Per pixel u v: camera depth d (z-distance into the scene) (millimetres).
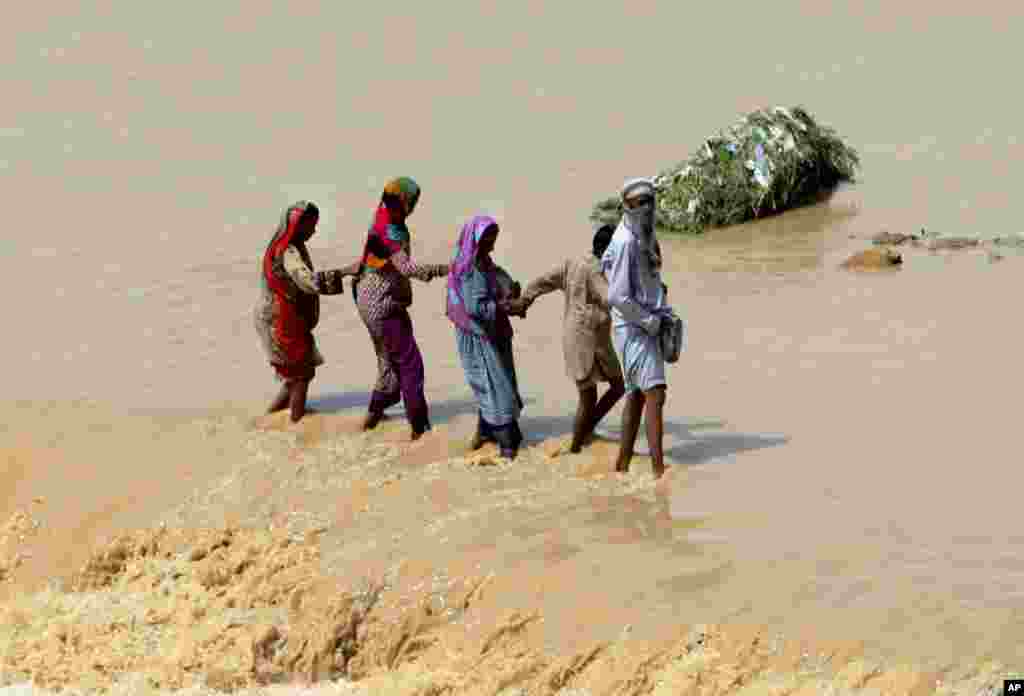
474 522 25891
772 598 21234
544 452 29938
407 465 29875
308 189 64125
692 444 29500
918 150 66000
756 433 29906
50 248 53844
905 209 55000
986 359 34438
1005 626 19578
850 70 89812
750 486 26594
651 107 82625
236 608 24859
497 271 30250
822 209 56969
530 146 72625
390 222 30812
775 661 19516
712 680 19375
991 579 21359
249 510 28250
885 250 46531
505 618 22016
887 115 75000
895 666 18750
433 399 34281
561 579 22750
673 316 27719
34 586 27531
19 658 23922
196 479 29984
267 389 35625
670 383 34281
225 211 59969
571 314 29078
